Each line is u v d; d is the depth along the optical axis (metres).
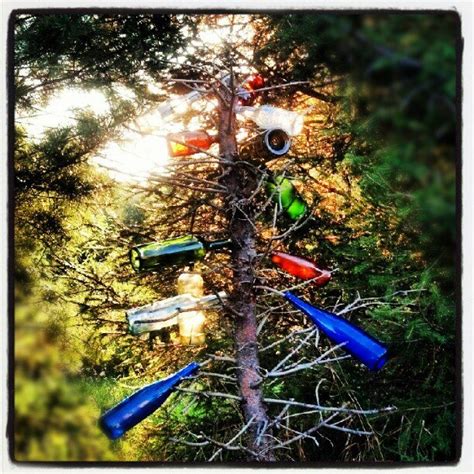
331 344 2.83
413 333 2.68
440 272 2.49
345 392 2.87
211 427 2.94
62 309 3.33
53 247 3.23
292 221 2.83
